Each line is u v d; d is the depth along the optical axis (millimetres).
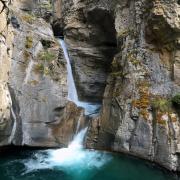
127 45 17375
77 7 23656
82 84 21859
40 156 16156
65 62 20312
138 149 15297
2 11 15156
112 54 22047
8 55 15781
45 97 17234
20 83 16438
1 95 14539
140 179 14047
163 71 15461
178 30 14781
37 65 17500
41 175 14164
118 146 16188
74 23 23297
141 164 15125
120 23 18734
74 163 15484
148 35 16109
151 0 15773
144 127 15164
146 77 15984
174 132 14227
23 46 17094
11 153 16406
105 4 20578
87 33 22469
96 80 21953
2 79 14922
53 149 17109
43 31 19328
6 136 15633
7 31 15734
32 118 16734
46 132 17109
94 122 17906
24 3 24188
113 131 16688
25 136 16484
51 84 17594
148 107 15383
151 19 15422
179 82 14867
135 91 16016
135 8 17156
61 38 25641
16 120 16031
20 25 17438
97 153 16672
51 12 27734
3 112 14578
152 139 14898
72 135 17750
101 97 21859
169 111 14680
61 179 13906
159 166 14562
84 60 22281
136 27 17031
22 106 16406
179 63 14938
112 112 17016
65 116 17750
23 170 14562
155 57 15836
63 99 17781
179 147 14141
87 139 17672
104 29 21906
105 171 14773
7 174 14117
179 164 14117
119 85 17156
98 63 22219
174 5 14922
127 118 15945
